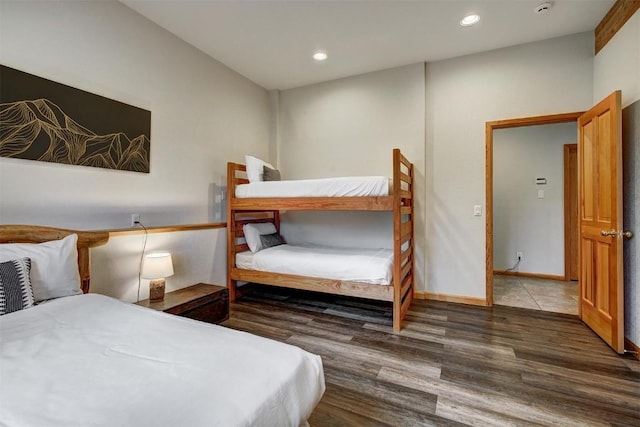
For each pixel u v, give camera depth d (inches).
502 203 184.7
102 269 88.9
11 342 45.4
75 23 85.8
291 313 120.8
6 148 72.8
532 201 177.6
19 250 66.2
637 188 84.0
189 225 119.0
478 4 96.9
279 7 99.1
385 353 87.0
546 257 174.7
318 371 45.4
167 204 113.9
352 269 110.0
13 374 36.8
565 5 96.8
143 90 104.7
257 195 129.2
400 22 107.2
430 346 91.3
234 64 140.8
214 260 130.0
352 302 135.4
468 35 115.3
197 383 35.3
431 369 78.4
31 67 77.1
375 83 148.1
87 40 88.7
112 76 95.3
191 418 30.0
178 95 118.2
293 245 157.6
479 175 129.3
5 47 72.8
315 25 109.4
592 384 71.1
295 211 168.2
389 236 146.3
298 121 168.2
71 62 85.0
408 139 140.7
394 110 143.7
